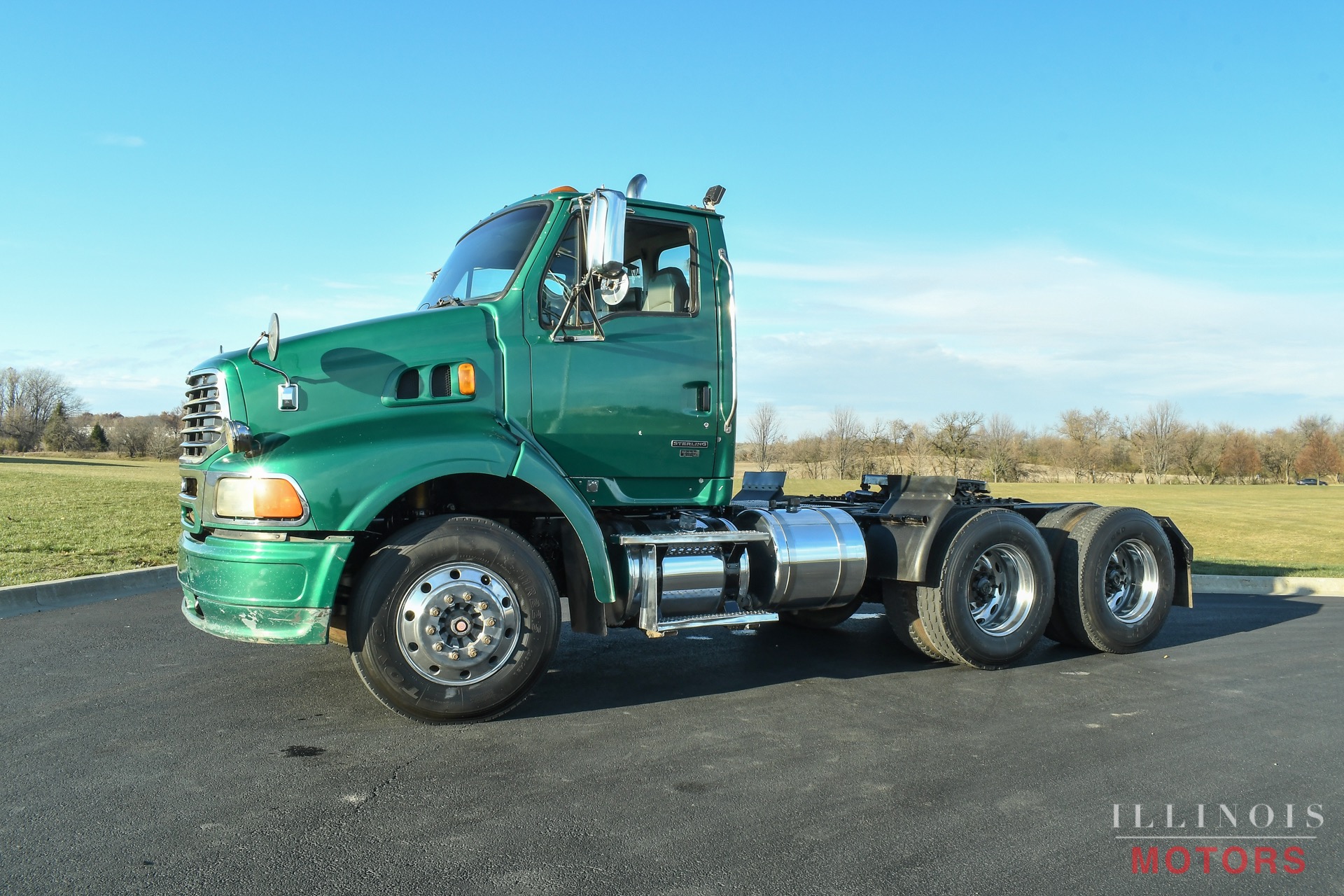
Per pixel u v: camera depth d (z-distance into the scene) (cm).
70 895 290
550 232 550
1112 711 538
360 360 488
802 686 588
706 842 340
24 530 1288
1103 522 711
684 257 591
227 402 462
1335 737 492
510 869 314
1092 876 321
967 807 381
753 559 602
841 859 329
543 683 583
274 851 325
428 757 430
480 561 477
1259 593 1209
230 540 461
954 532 637
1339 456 11406
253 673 580
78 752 428
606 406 552
